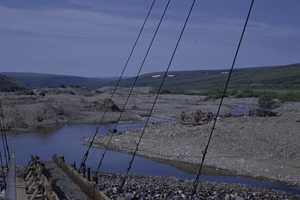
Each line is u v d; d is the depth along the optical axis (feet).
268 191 64.49
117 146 115.96
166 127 131.03
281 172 82.28
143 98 368.07
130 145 115.24
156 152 106.42
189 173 84.64
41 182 49.19
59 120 178.09
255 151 96.94
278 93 399.65
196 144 107.24
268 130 111.24
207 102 335.06
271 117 132.16
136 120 192.13
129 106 269.64
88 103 223.51
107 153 107.04
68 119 182.70
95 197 44.42
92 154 105.09
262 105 289.53
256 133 108.27
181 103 310.65
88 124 173.99
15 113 173.37
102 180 65.82
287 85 579.48
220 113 223.30
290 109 208.44
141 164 93.81
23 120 169.68
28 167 68.39
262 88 551.18
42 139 129.39
